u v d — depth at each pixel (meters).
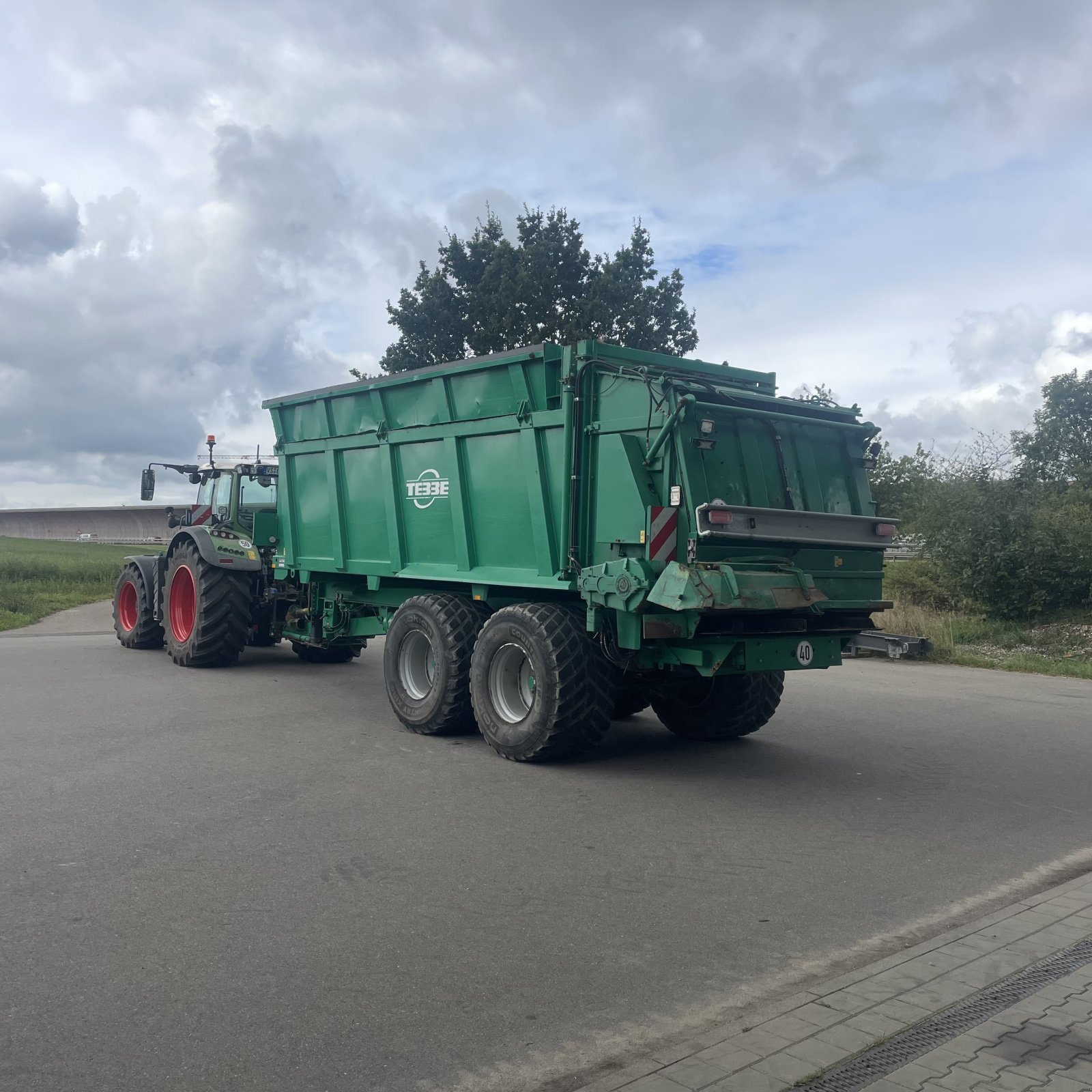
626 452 6.89
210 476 14.05
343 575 10.66
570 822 5.98
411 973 3.85
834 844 5.66
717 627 6.72
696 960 4.04
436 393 8.75
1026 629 16.75
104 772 6.89
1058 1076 3.11
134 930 4.19
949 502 17.86
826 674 13.57
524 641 7.40
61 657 13.20
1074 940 4.29
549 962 3.98
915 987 3.80
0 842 5.34
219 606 11.91
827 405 7.71
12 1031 3.33
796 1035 3.40
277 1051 3.23
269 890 4.69
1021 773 7.60
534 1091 3.04
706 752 8.16
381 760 7.50
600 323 26.22
